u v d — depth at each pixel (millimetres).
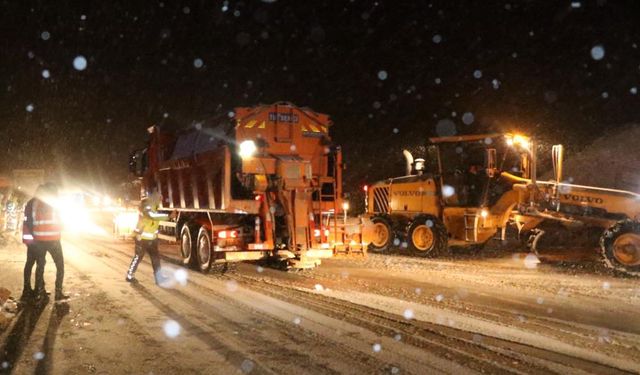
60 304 9367
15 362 6461
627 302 10211
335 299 10180
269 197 13414
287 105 13992
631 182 22156
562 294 10945
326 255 13664
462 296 10719
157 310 8992
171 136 17266
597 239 15461
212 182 13625
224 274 13445
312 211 13719
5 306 8734
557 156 15859
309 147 14234
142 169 18953
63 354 6754
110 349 6941
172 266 14859
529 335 7758
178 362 6473
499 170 16734
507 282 12312
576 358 6738
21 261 14641
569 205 15414
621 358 6773
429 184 17906
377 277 13086
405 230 18641
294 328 7918
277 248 13523
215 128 14422
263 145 13586
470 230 16828
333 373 6125
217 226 13375
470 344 7234
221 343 7180
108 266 14148
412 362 6492
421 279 12789
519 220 16703
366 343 7215
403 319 8594
